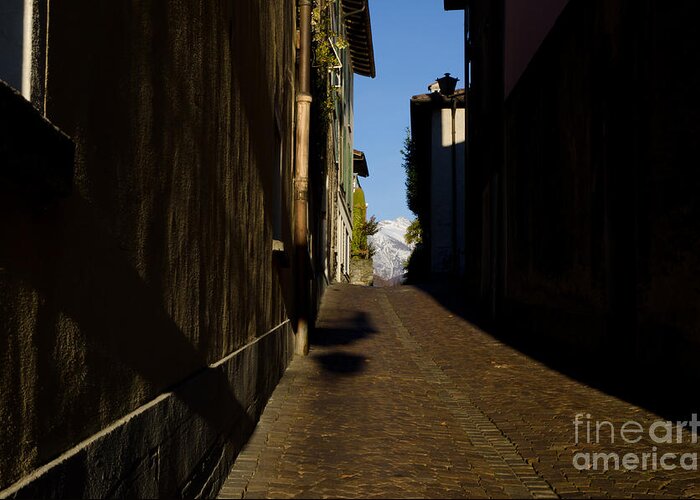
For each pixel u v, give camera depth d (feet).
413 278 104.01
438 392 24.84
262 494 13.37
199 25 12.66
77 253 7.07
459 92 98.22
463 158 97.66
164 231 10.28
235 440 15.64
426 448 17.06
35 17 6.20
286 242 28.76
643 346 23.99
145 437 8.94
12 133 5.39
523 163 41.83
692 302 20.65
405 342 38.63
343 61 80.53
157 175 9.93
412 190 110.83
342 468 15.14
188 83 11.79
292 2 32.65
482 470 15.37
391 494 13.42
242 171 17.34
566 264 33.19
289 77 30.73
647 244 23.86
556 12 34.76
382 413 20.90
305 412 20.63
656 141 23.36
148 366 9.45
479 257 58.03
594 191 29.25
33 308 6.12
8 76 6.11
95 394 7.52
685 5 21.54
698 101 20.70
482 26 58.03
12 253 5.76
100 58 7.75
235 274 16.29
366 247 136.46
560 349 33.78
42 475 5.99
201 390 12.13
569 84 32.71
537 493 13.76
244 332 17.63
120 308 8.36
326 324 45.44
